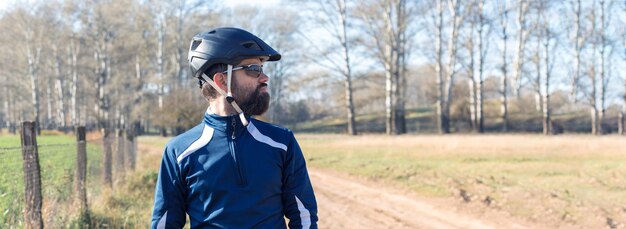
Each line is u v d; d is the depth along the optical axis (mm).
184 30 49406
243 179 2369
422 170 15359
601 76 44562
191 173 2416
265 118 30234
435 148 21453
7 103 73688
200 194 2402
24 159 5465
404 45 43750
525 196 10547
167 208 2441
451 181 12805
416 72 67625
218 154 2391
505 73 44250
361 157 20500
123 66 51812
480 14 41219
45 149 12789
